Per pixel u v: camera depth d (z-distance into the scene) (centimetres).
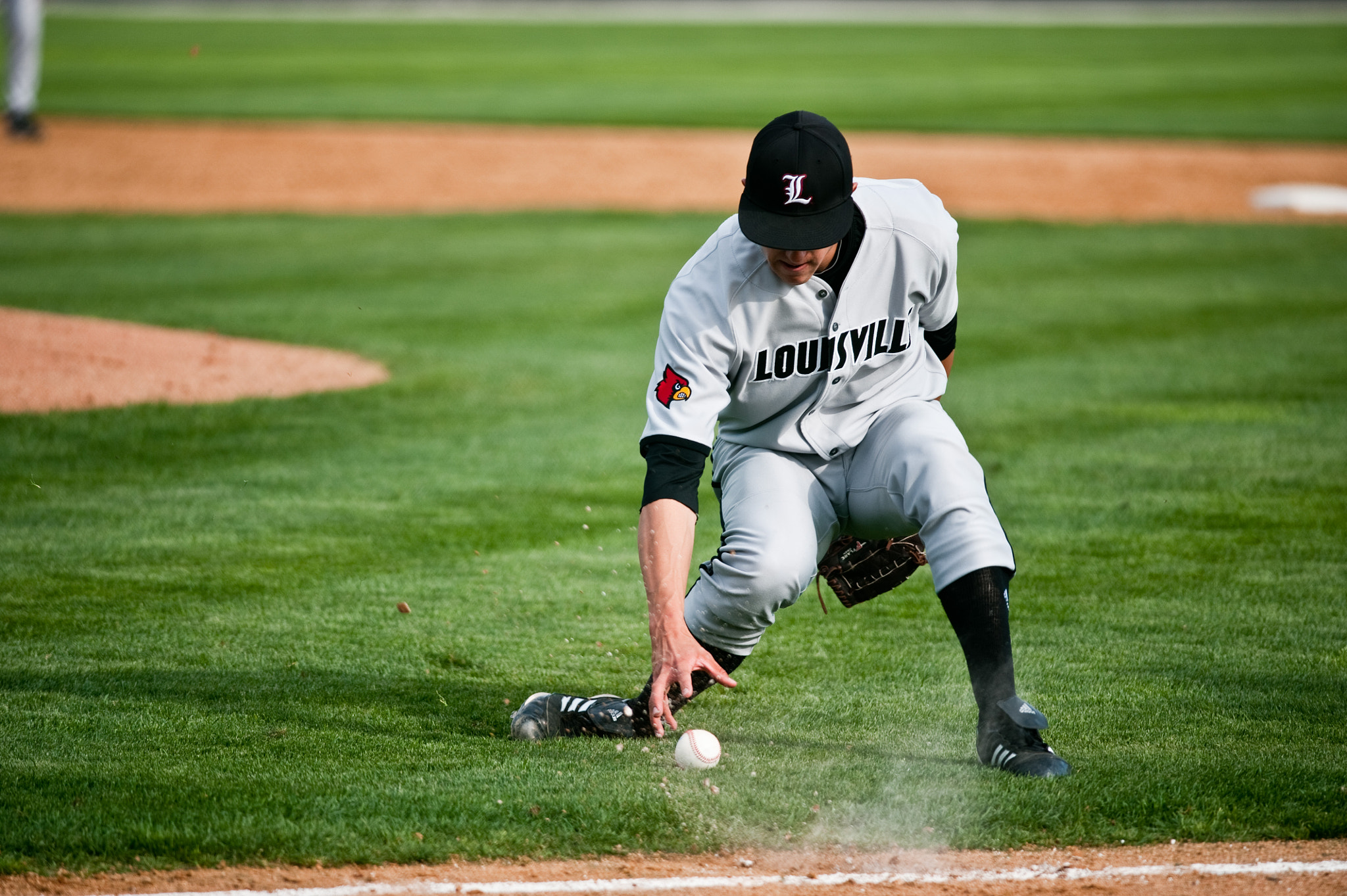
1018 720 1152
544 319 3572
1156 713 1364
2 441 2427
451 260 4350
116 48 11838
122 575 1814
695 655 1051
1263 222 5084
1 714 1348
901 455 1193
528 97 8550
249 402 2756
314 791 1159
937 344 1305
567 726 1316
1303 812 1121
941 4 19088
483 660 1542
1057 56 11762
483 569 1866
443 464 2380
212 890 1001
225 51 11756
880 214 1177
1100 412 2709
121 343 3164
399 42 12900
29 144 6556
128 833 1075
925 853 1063
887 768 1215
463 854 1056
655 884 1012
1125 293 3900
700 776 1198
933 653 1576
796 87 9206
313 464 2364
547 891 1002
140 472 2294
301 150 6556
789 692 1448
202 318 3491
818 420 1230
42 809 1117
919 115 7725
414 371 3038
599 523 2080
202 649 1558
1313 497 2169
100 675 1468
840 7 19112
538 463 2398
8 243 4528
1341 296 3812
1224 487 2227
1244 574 1825
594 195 5659
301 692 1430
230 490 2212
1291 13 17488
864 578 1334
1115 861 1052
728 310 1147
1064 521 2066
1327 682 1452
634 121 7488
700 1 19175
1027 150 6562
